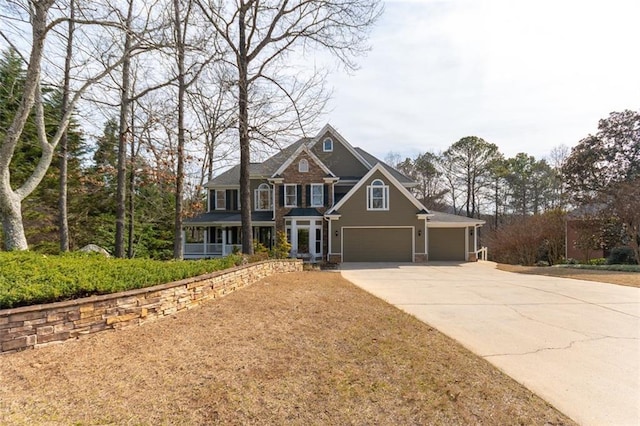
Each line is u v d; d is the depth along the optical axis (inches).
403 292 403.2
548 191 1696.6
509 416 134.5
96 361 161.3
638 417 135.7
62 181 552.7
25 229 768.3
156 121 472.1
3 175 305.1
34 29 318.7
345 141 997.8
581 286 458.9
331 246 836.0
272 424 124.1
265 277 458.3
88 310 188.1
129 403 130.5
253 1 514.9
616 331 249.8
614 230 825.5
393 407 138.2
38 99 346.0
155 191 822.5
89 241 919.0
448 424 128.3
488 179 1708.9
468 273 617.6
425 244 839.1
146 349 179.5
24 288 169.8
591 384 163.6
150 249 1040.2
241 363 170.2
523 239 1149.7
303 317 257.3
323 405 137.6
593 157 904.3
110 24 342.3
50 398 129.6
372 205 843.4
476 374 171.6
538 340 228.5
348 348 198.8
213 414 127.3
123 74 497.4
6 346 156.3
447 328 254.4
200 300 279.9
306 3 526.9
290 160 913.5
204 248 946.7
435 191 1829.5
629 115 880.3
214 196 996.6
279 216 908.0
